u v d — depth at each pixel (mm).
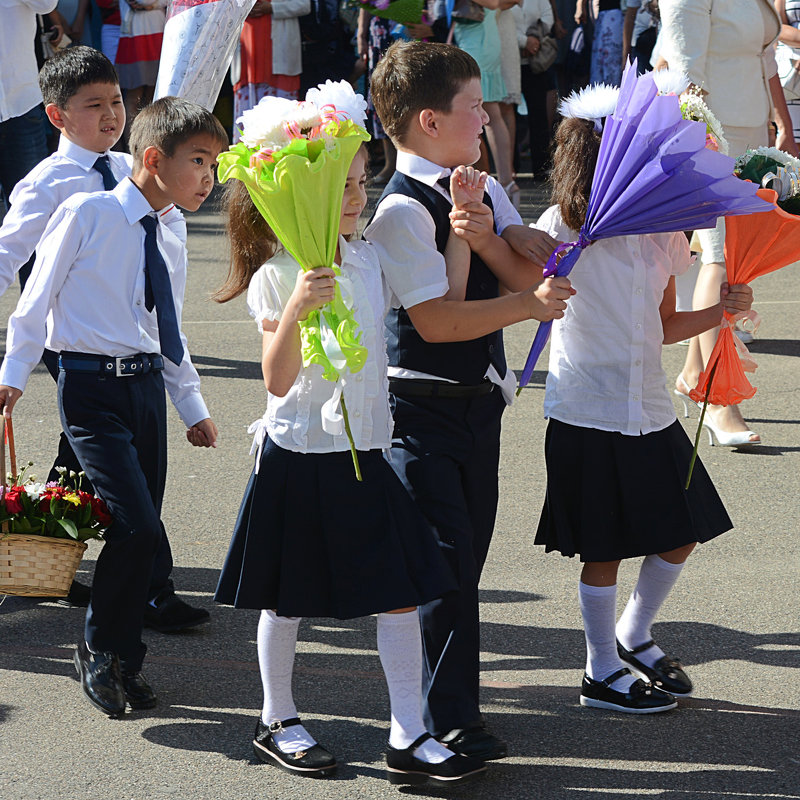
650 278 7152
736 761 6602
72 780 6418
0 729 6973
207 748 6773
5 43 13055
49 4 13148
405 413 6688
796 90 15766
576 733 6941
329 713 7195
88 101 8672
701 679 7598
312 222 5914
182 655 8031
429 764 6305
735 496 10695
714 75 12570
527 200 23703
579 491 7176
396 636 6426
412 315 6531
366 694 7453
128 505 7168
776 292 18328
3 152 13906
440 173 6727
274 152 5797
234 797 6262
